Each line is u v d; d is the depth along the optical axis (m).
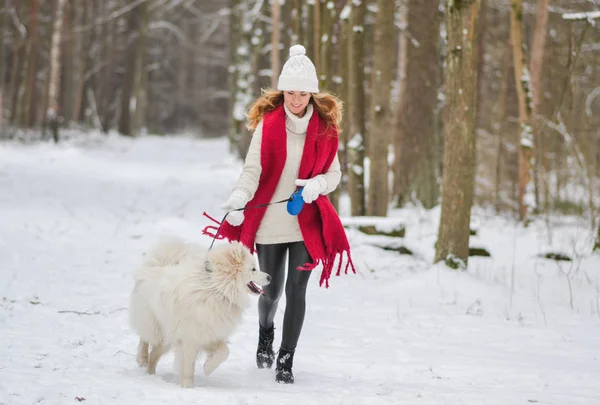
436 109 15.08
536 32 15.35
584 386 4.98
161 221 12.30
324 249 4.79
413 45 14.91
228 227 4.90
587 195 15.98
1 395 4.01
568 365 5.64
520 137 14.40
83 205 14.15
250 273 4.38
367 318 7.08
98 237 10.88
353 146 12.02
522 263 10.35
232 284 4.32
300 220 4.76
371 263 9.77
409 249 10.44
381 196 11.80
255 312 6.90
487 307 7.81
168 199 16.03
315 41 13.95
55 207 13.48
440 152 16.64
